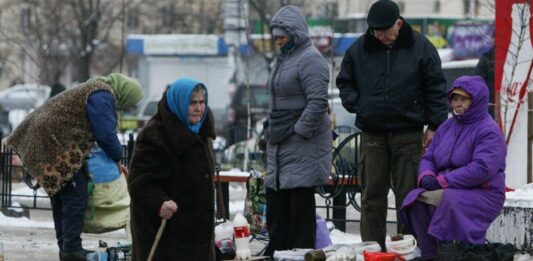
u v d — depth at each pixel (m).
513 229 24.58
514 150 28.17
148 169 18.14
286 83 22.81
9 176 35.31
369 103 22.89
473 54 69.75
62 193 23.81
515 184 28.11
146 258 18.39
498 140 20.98
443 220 20.72
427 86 22.69
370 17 22.61
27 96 98.44
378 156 23.19
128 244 22.95
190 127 18.34
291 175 22.81
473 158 20.95
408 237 22.12
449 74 50.50
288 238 23.38
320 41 78.38
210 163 18.59
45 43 90.75
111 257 22.72
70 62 99.06
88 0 90.75
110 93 23.64
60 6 89.75
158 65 99.50
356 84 23.45
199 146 18.38
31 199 38.09
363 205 23.48
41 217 36.12
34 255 27.03
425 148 23.38
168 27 111.44
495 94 29.02
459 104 21.20
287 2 78.31
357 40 23.56
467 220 20.72
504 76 28.61
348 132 46.38
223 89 96.00
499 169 20.94
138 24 110.81
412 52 22.70
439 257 20.34
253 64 86.44
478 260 19.91
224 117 89.75
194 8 111.81
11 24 97.88
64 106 23.53
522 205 24.52
